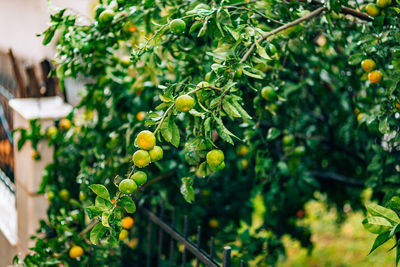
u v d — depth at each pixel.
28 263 3.23
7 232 4.55
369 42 2.56
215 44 2.84
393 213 1.91
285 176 3.93
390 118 2.77
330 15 2.73
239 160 3.78
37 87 4.13
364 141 3.83
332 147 4.14
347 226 6.28
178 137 2.04
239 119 2.94
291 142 3.52
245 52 2.36
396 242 2.00
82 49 2.96
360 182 4.34
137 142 2.01
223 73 2.19
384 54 2.56
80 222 3.39
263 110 2.98
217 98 2.06
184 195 2.51
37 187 3.99
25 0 8.88
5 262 4.71
